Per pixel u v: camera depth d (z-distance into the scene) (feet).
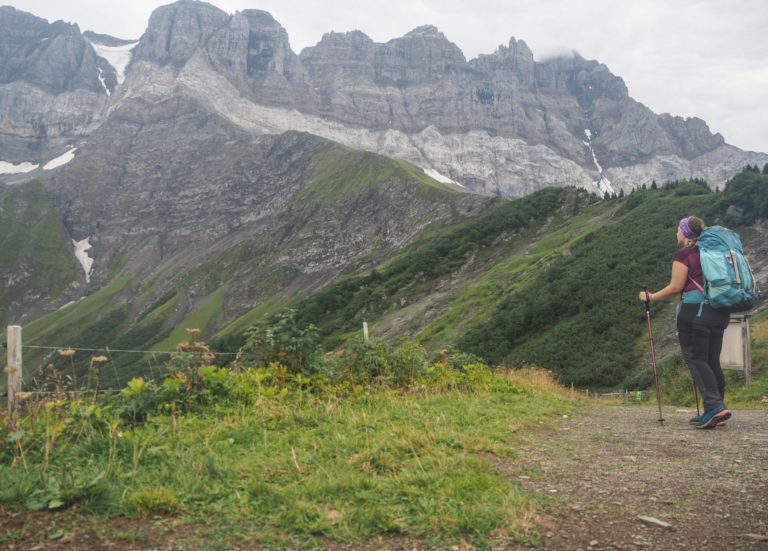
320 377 33.81
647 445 22.27
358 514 13.25
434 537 12.26
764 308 169.07
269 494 14.67
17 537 12.03
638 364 172.65
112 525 12.78
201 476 15.99
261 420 24.71
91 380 23.77
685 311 25.81
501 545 11.82
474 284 351.25
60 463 16.71
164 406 25.12
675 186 394.32
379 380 37.88
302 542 12.07
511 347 233.96
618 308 212.23
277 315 35.29
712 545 11.37
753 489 14.83
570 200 462.19
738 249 24.91
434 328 295.48
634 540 11.85
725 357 38.58
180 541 12.01
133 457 17.11
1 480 14.48
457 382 43.16
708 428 25.70
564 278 264.93
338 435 21.98
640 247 263.90
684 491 15.03
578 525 12.83
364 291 410.31
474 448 20.70
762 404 48.06
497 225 447.42
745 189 285.23
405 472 16.67
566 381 179.42
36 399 20.76
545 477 17.17
